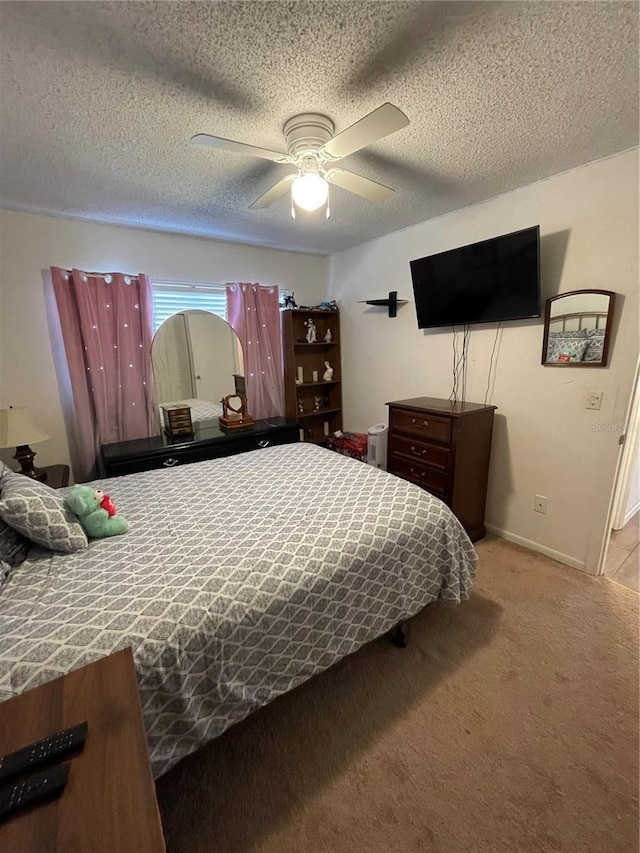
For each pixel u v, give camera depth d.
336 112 1.46
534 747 1.29
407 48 1.14
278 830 1.09
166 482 1.99
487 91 1.36
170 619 1.05
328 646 1.34
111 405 2.77
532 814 1.11
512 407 2.49
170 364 3.08
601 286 1.98
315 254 3.83
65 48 1.10
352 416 3.95
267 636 1.18
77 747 0.64
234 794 1.18
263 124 1.53
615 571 2.24
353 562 1.37
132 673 0.80
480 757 1.26
